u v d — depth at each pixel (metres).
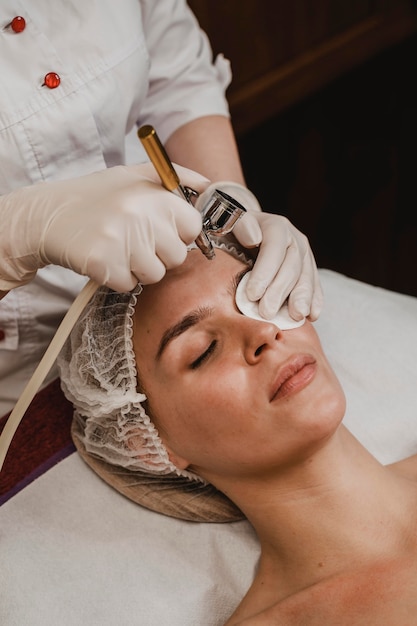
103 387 1.35
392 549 1.33
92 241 1.17
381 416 1.58
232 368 1.27
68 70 1.41
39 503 1.48
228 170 1.69
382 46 2.74
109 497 1.50
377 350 1.64
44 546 1.44
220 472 1.35
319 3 2.56
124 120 1.51
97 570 1.42
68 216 1.20
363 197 2.92
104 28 1.44
